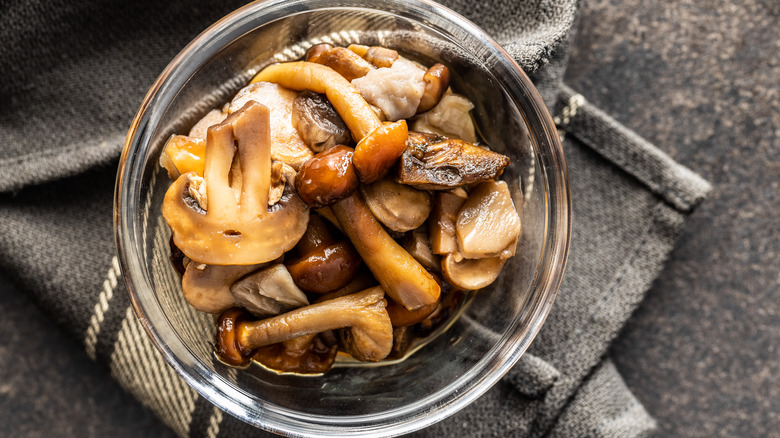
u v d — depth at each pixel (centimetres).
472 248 36
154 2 43
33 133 44
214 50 38
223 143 35
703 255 49
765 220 48
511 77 37
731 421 49
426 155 35
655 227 45
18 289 46
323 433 38
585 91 48
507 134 39
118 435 48
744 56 48
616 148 45
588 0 48
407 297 36
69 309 44
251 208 35
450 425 44
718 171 48
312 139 36
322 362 37
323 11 38
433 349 39
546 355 45
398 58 37
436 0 42
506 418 44
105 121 44
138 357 44
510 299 39
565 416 45
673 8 48
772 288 49
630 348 49
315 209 36
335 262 35
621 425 45
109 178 44
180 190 35
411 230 37
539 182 38
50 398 48
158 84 37
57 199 44
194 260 35
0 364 48
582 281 45
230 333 36
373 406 39
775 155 48
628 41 48
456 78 38
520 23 42
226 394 37
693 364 49
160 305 37
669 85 48
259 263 35
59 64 44
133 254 37
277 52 39
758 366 49
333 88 36
